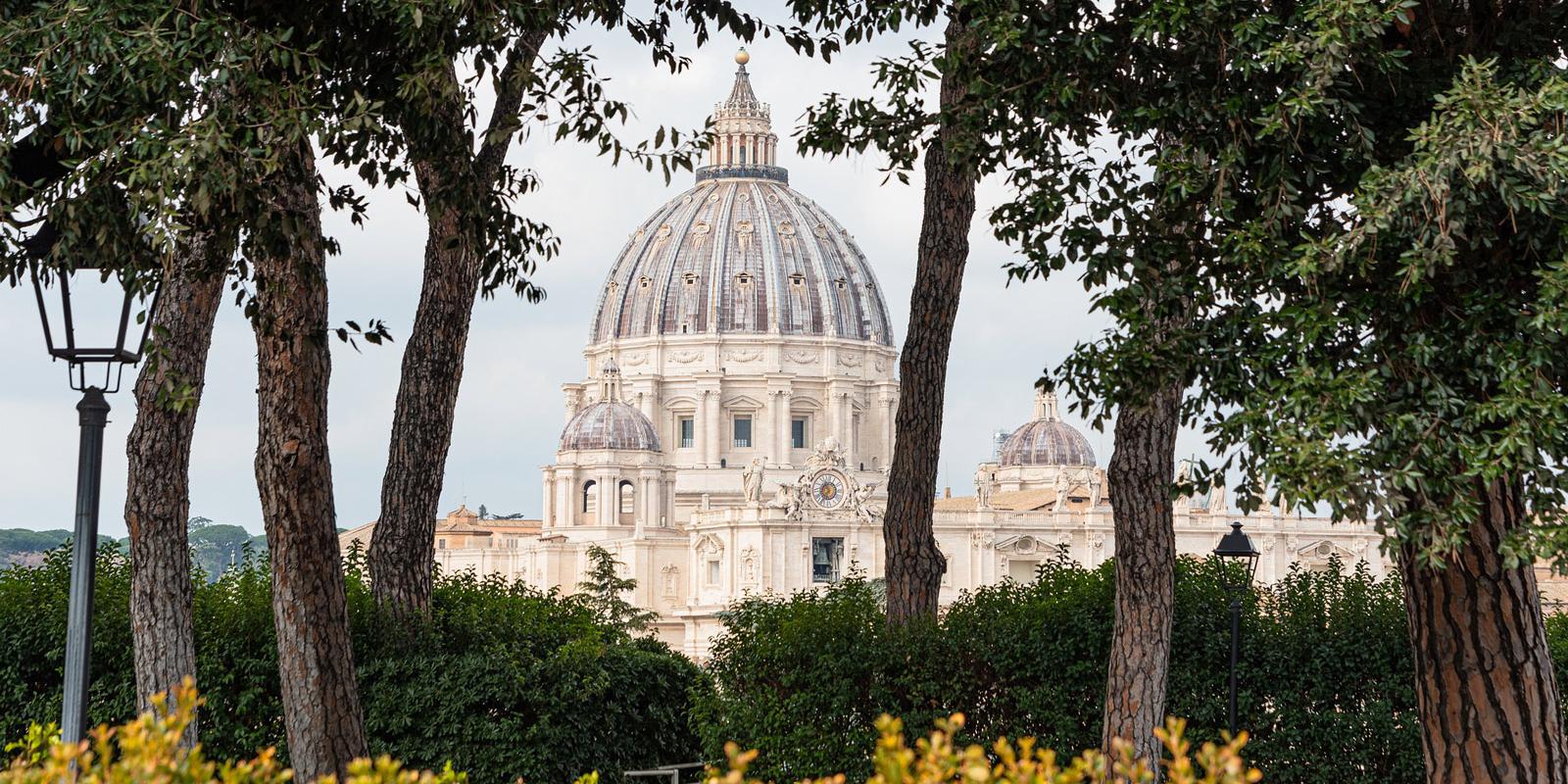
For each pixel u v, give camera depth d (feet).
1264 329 164.86
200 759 81.87
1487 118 150.30
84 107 166.40
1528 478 160.35
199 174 165.07
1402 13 156.46
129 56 161.17
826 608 271.69
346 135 181.37
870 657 260.62
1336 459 150.71
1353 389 152.76
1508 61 170.81
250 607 260.62
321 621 205.87
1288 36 162.81
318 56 185.37
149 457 221.46
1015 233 191.72
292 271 202.69
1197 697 264.52
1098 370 176.86
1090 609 260.83
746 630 273.54
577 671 275.18
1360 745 262.26
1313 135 163.84
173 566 222.07
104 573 268.62
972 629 264.11
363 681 267.18
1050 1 179.32
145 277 165.68
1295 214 163.73
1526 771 162.91
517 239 223.51
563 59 200.75
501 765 265.13
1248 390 164.35
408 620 275.39
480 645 277.03
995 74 187.52
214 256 187.83
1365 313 157.48
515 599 295.07
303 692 204.33
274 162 166.91
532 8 192.03
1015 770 81.61
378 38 187.83
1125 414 229.25
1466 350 155.43
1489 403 151.12
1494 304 156.15
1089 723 256.11
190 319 224.12
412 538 278.87
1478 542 165.07
